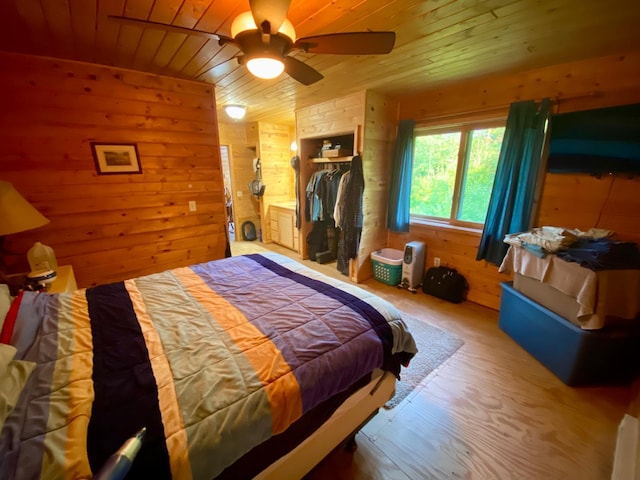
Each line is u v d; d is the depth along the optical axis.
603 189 2.10
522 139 2.38
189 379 0.91
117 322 1.25
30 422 0.72
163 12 1.50
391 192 3.45
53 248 2.29
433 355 2.14
